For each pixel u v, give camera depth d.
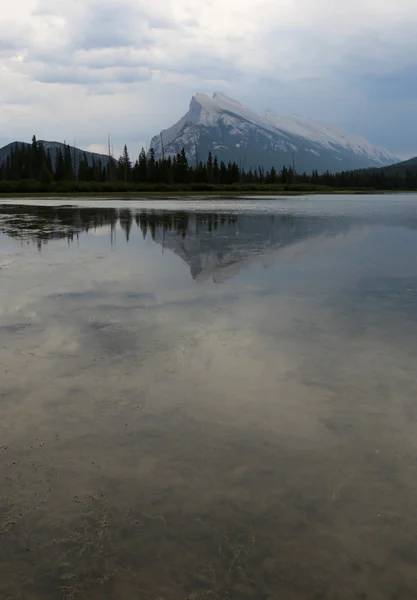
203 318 7.61
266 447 4.09
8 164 123.12
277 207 40.44
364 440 4.21
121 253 14.27
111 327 7.15
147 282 10.20
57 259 13.19
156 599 2.66
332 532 3.14
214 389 5.15
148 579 2.79
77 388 5.15
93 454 3.98
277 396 5.00
